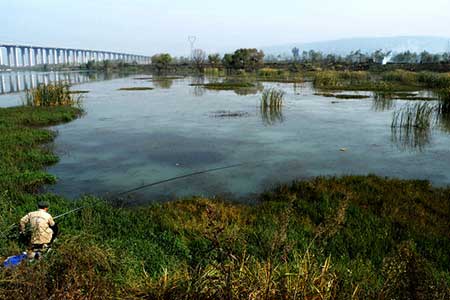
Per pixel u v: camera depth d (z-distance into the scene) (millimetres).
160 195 10633
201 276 4422
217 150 15648
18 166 12656
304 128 20453
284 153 15188
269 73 70812
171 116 24891
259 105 30266
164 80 66438
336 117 24125
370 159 14367
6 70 121000
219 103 31953
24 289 4156
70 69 135875
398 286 4047
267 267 4355
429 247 7105
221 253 4547
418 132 19281
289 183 11562
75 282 4254
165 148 15984
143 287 4598
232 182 11703
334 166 13406
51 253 5379
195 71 94562
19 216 7797
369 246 7172
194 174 12492
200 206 9398
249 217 8570
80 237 6559
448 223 8258
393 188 10555
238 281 4070
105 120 23297
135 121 22938
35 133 17781
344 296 4164
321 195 9875
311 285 4012
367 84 47844
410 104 29297
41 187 11172
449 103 24281
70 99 28953
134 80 67688
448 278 5750
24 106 26141
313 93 39531
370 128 20391
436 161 14070
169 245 7023
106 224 8141
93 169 13039
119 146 16359
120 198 10359
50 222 6633
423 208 9141
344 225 8023
